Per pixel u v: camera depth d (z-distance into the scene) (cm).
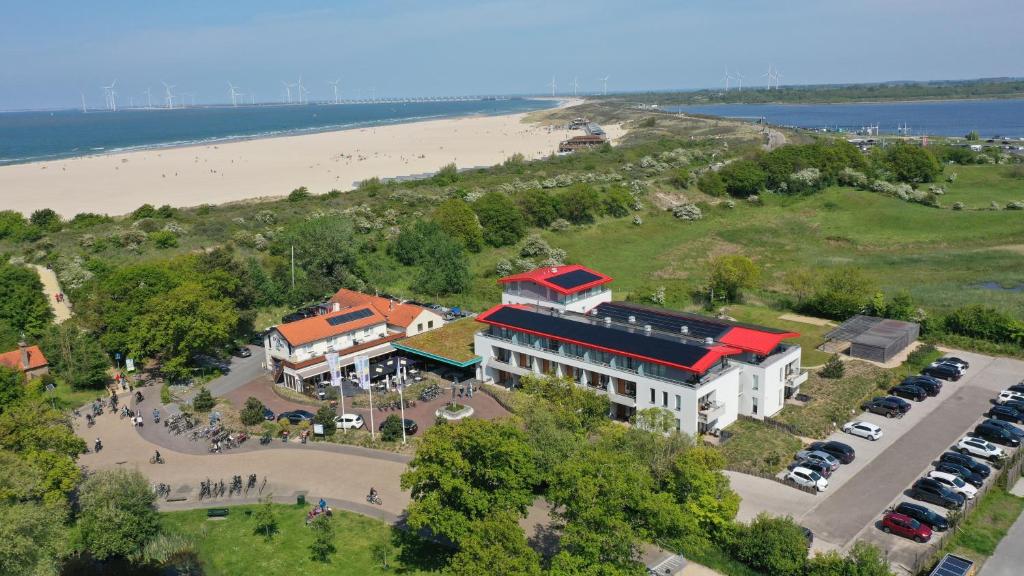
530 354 8669
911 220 17688
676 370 7438
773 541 5006
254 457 7394
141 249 13975
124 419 8488
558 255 15400
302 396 8969
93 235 14738
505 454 5141
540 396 7312
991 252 15288
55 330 9994
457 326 10562
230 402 8944
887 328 10231
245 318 11169
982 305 10794
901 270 14462
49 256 13488
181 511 6303
